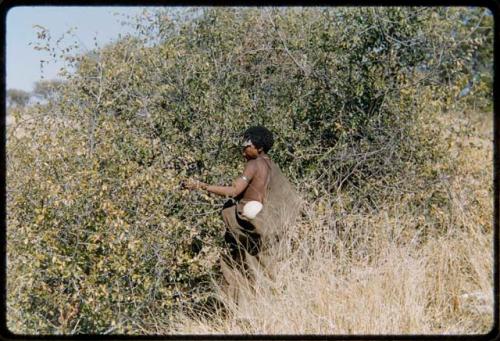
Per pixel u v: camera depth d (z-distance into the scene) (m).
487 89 4.99
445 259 4.07
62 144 3.89
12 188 3.74
